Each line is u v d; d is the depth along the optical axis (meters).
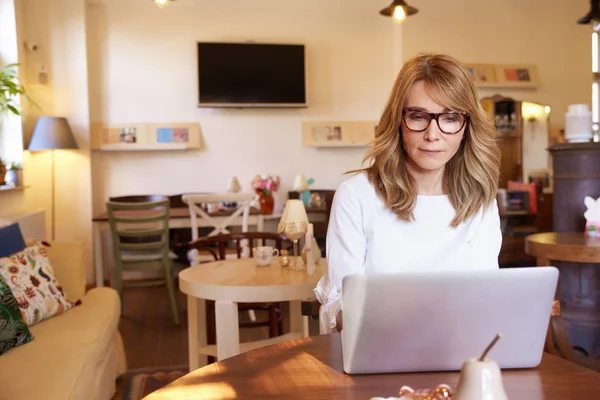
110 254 6.70
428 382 1.20
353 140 7.16
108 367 3.02
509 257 6.53
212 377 1.27
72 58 6.40
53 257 3.52
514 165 7.38
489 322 1.20
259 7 6.97
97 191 6.77
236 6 6.93
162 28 6.80
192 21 6.86
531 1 7.60
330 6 7.11
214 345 3.14
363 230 1.54
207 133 6.95
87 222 6.49
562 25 7.69
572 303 3.87
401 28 7.18
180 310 5.30
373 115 7.26
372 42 7.22
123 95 6.75
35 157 6.36
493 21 7.52
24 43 6.27
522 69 7.57
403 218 1.52
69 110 6.42
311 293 2.71
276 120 7.08
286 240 3.77
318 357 1.37
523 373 1.26
